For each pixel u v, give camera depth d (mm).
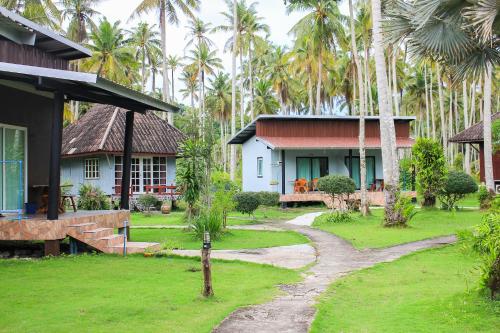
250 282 9227
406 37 12680
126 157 15109
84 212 14383
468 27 11680
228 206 16453
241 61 44844
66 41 14461
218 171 20000
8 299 7613
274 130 30422
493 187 23875
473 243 7582
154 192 28656
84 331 6020
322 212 25047
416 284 9156
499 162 30484
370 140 30812
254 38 46875
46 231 11516
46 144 15750
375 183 30438
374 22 17234
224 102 62094
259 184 31141
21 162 13078
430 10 11297
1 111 13633
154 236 15844
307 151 30062
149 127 29703
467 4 11344
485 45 12086
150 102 13641
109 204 24516
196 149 17734
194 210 20172
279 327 6355
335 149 29641
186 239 15117
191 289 8430
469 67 12656
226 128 73125
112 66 39750
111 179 27234
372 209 25281
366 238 15055
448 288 8602
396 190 17453
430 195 21891
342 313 7281
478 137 30031
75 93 12352
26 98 14766
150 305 7297
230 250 13203
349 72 52812
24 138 14633
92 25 41375
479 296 7410
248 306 7418
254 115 61281
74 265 10594
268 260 11711
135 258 11617
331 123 31172
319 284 9180
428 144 21906
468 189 21344
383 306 7656
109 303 7379
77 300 7590
